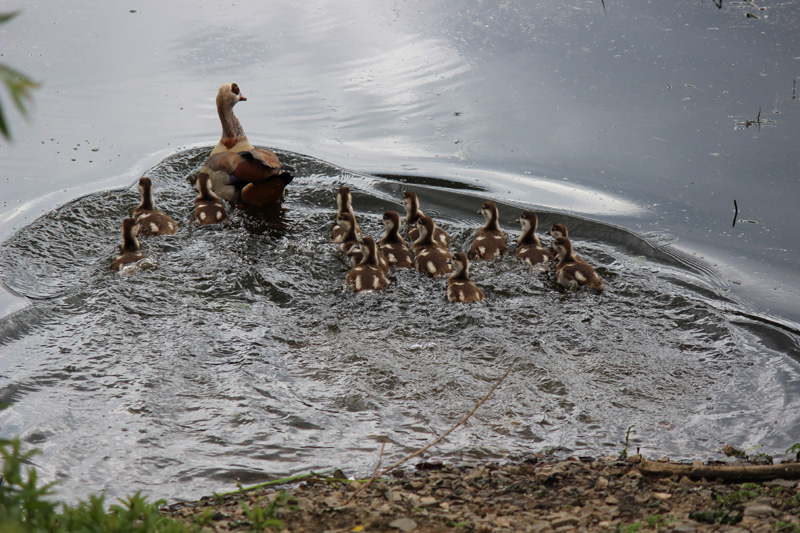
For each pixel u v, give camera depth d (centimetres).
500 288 1490
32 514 611
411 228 1738
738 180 1858
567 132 2131
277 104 2348
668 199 1803
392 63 2627
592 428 1080
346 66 2611
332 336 1326
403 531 750
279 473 969
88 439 1034
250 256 1585
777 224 1680
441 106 2328
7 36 2753
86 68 2547
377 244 1653
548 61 2580
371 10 3105
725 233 1661
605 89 2359
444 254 1565
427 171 1967
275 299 1443
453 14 3036
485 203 1645
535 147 2072
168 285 1462
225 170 1834
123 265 1495
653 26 2809
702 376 1220
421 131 2184
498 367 1240
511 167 1978
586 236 1681
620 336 1334
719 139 2044
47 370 1191
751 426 1084
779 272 1516
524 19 2950
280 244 1645
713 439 1052
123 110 2288
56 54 2634
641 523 743
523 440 1052
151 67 2573
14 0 3116
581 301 1446
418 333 1340
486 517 786
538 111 2259
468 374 1217
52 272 1490
